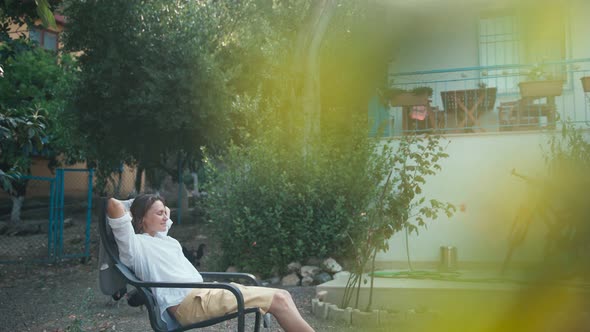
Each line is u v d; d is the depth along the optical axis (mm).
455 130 9023
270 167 7617
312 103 8945
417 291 5465
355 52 10867
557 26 9914
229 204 7551
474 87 10219
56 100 13086
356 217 7172
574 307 5129
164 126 10594
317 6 9117
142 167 13766
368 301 5602
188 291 3254
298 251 7180
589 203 6309
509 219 7477
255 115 9859
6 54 10148
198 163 14828
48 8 4402
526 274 6234
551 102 8383
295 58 9086
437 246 7691
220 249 8203
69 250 11328
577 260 5988
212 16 11281
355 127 8141
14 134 6363
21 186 15836
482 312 5219
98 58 11039
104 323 5266
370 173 7379
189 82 10367
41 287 7641
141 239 3318
